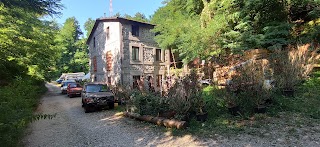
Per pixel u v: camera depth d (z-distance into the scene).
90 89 12.87
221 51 14.76
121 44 19.52
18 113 5.59
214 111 7.67
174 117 7.21
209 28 14.34
